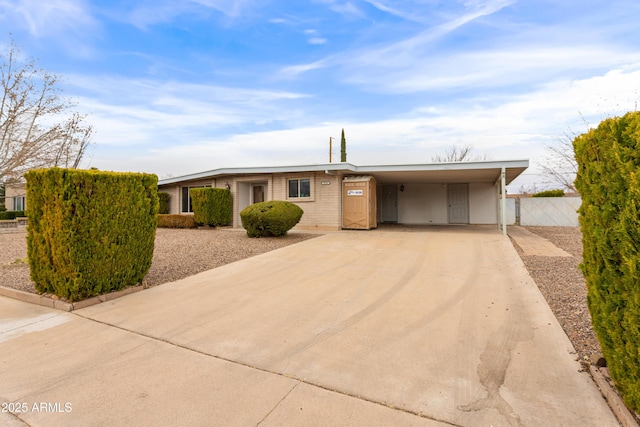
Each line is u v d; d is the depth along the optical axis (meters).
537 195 18.11
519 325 3.46
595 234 2.16
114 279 4.82
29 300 4.73
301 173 13.77
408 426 1.98
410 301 4.33
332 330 3.49
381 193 18.39
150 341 3.33
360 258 7.13
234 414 2.13
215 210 14.23
